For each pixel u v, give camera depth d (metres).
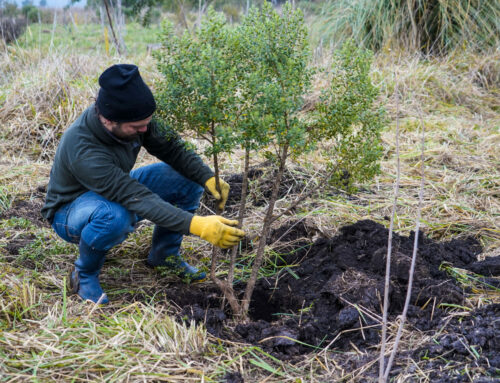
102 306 2.72
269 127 2.35
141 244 3.46
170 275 3.11
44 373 2.12
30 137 5.21
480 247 3.41
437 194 4.13
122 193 2.56
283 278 3.09
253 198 4.13
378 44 7.67
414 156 4.82
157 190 3.02
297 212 3.88
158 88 2.55
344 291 2.71
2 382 2.06
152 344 2.34
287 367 2.30
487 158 4.84
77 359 2.20
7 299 2.62
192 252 3.40
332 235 3.48
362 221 3.27
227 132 2.32
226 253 3.41
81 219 2.66
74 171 2.59
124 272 3.09
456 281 2.92
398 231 3.54
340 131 2.59
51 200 2.84
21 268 3.06
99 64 6.96
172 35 2.41
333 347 2.48
